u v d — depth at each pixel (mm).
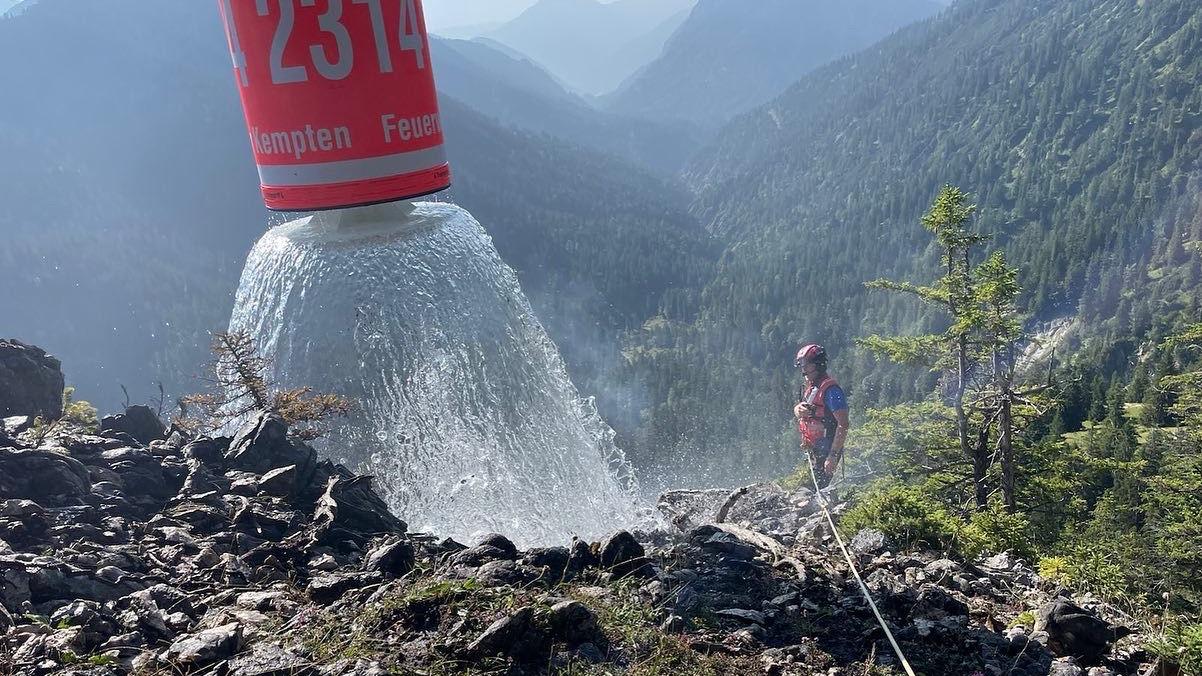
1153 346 115062
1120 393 80750
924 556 5480
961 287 16438
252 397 5770
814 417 6977
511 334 5523
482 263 5391
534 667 2898
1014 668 3404
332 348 4848
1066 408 79438
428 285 4867
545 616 3025
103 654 2926
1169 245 178125
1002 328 15625
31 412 5836
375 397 5008
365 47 4199
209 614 3312
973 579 4898
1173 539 11430
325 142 4270
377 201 4410
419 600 3193
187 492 4680
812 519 6500
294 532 4426
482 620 3076
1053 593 4785
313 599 3596
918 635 3615
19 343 6051
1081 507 17125
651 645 3152
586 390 164625
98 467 4773
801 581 4199
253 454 5102
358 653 2879
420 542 4363
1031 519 14391
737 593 3949
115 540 4004
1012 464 15422
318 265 4789
